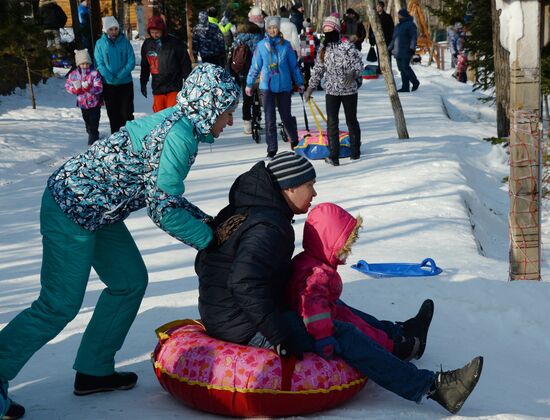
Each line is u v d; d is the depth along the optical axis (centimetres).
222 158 1221
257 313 346
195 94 356
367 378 383
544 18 1262
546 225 973
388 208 869
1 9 1595
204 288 377
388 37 2508
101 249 383
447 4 1825
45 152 1298
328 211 377
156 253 714
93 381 394
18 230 844
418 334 436
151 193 354
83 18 2225
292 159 366
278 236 352
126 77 1307
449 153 1180
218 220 374
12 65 1806
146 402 387
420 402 382
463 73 2397
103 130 1517
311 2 5481
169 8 2920
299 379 358
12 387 410
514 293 542
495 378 428
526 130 633
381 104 1833
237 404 357
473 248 738
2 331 363
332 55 1108
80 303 366
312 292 367
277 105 1173
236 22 2981
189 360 368
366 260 677
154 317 513
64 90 2114
